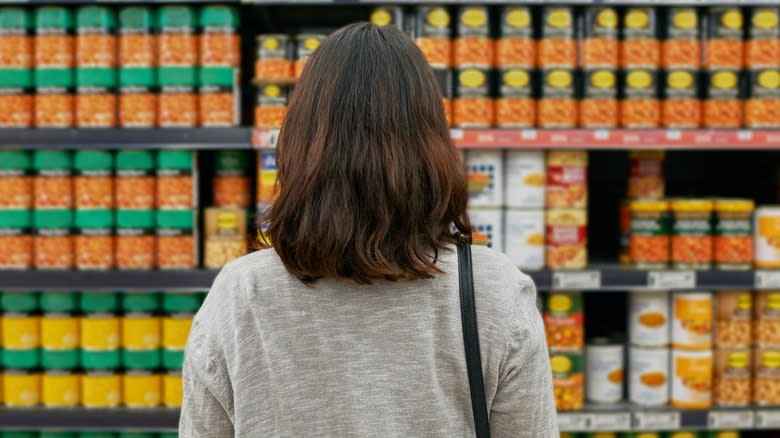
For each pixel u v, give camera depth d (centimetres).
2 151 238
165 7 231
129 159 236
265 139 229
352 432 85
